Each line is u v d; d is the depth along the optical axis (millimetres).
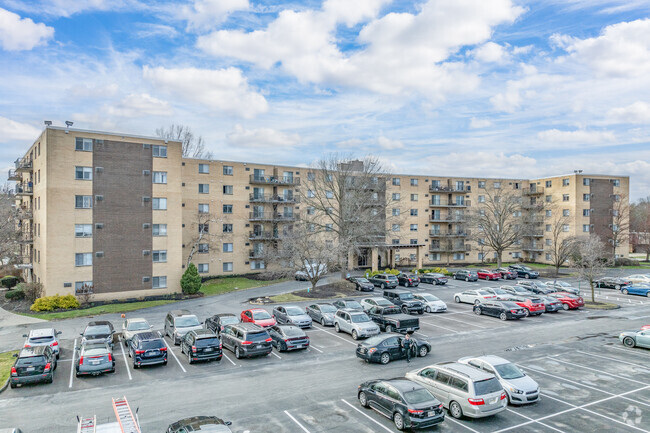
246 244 56812
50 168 38625
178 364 22344
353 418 15742
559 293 39688
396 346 22547
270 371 21141
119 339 27250
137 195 42625
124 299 41188
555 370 21141
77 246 39719
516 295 38719
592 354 23828
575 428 14984
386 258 67438
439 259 71438
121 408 14945
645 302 41312
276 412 16266
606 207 71750
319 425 15164
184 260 52594
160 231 43812
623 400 17469
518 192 75750
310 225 53438
